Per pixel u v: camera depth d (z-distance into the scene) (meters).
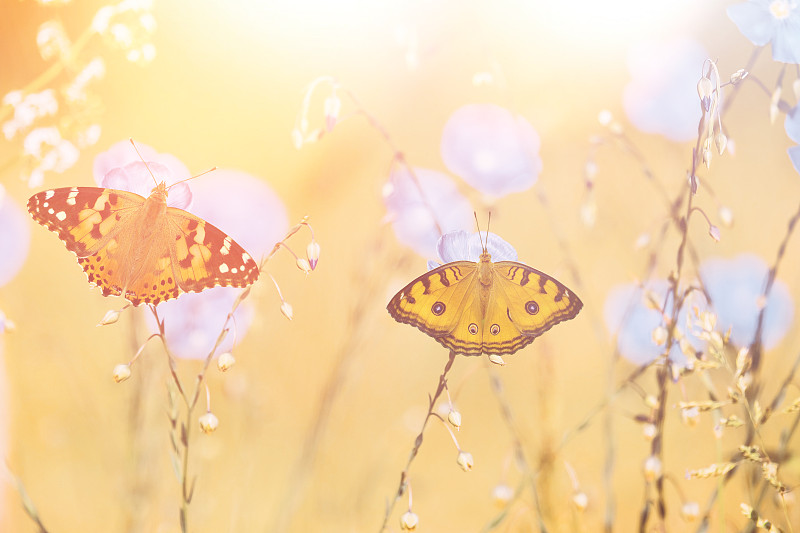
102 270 0.58
